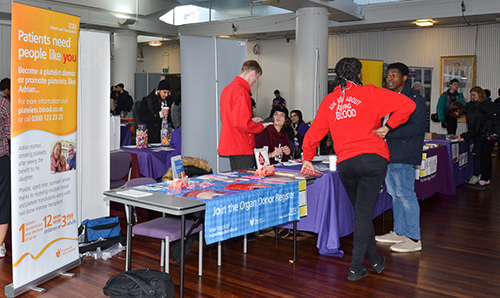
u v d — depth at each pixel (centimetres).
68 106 337
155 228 314
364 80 711
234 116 392
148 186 333
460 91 1164
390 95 310
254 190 317
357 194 328
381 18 1091
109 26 1250
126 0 1248
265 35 1370
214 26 1373
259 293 319
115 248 400
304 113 923
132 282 274
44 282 330
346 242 435
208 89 488
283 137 456
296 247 396
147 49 1756
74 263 359
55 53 319
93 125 390
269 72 1462
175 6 1389
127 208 317
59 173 334
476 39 1129
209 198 290
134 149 543
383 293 321
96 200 400
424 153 550
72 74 338
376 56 1259
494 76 1117
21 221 303
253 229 317
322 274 355
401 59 1227
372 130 315
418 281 344
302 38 917
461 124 994
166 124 586
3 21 952
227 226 298
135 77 1330
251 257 391
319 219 391
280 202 339
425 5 1035
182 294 299
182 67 471
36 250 318
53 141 325
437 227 495
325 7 916
